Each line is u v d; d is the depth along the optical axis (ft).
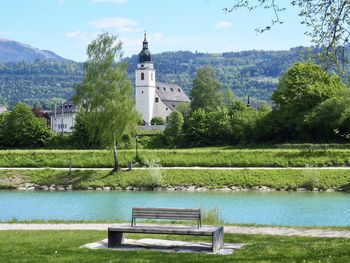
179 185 232.12
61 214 162.71
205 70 540.52
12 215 161.17
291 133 366.84
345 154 251.80
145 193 220.64
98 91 263.49
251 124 384.06
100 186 238.89
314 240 78.28
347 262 58.59
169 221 110.32
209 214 111.14
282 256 63.52
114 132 259.39
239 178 231.71
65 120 647.56
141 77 648.79
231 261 61.93
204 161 262.47
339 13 70.13
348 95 335.47
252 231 90.74
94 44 266.77
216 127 408.67
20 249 70.95
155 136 429.79
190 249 71.82
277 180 227.20
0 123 410.11
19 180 248.52
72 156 279.08
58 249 71.10
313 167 239.30
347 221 142.61
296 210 165.58
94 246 74.02
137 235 83.61
